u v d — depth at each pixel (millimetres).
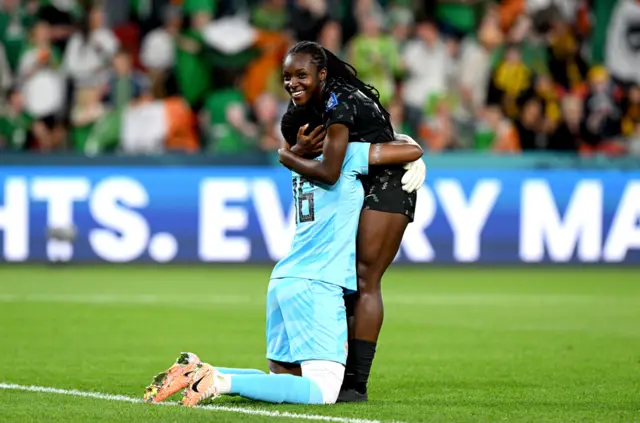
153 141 57656
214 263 54562
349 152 20891
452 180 55469
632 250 56281
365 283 21438
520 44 62594
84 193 54188
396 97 60188
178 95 59219
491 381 25516
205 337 33125
